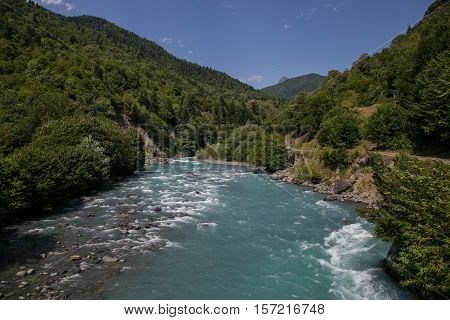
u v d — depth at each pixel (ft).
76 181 174.60
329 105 351.87
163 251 110.52
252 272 96.07
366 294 82.53
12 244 113.29
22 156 151.84
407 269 78.48
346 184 197.06
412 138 209.15
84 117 254.27
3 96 275.80
